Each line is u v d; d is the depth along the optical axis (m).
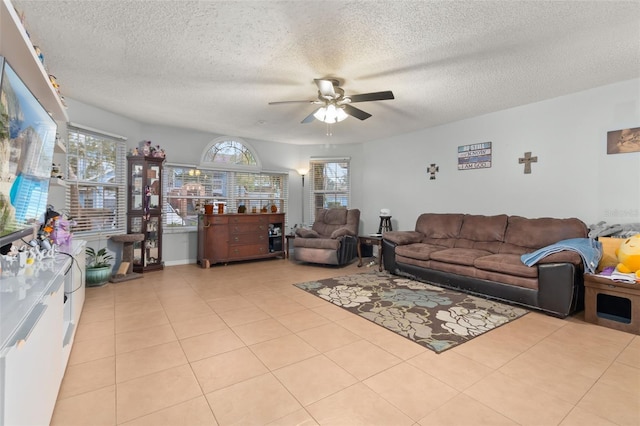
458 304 3.22
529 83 3.20
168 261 5.12
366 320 2.79
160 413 1.55
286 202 6.39
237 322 2.74
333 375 1.91
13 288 1.32
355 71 2.90
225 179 5.74
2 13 1.12
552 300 2.86
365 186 6.21
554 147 3.65
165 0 1.89
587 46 2.46
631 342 2.35
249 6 1.95
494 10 2.00
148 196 4.54
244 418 1.52
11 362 0.91
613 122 3.22
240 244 5.35
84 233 3.93
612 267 2.86
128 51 2.52
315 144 6.46
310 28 2.20
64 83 3.18
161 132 4.94
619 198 3.21
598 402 1.64
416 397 1.69
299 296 3.50
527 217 3.90
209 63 2.73
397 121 4.66
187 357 2.12
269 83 3.19
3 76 1.21
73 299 2.33
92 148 3.99
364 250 5.88
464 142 4.56
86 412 1.55
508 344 2.32
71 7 1.95
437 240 4.55
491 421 1.50
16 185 1.49
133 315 2.88
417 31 2.24
